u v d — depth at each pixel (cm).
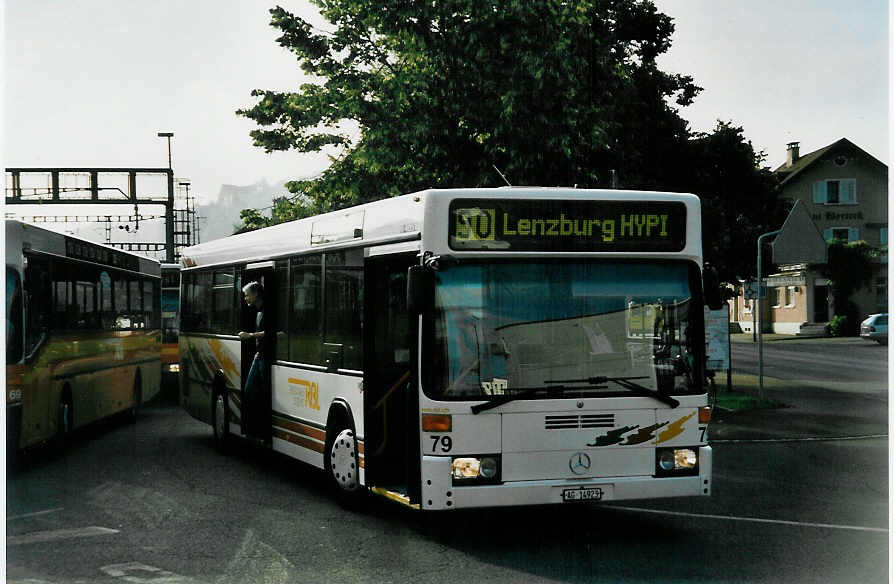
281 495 1085
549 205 851
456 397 814
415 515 976
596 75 1883
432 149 1881
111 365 1667
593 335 842
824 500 1073
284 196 2581
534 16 1812
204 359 1538
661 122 2731
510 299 836
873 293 6206
